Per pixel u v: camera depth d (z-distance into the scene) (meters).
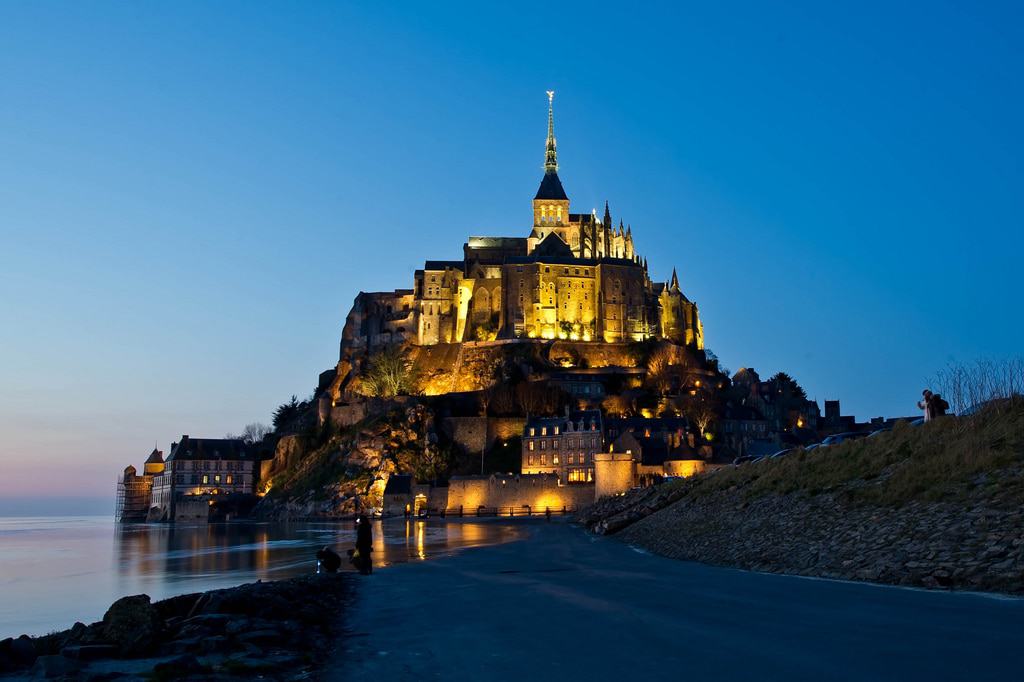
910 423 55.84
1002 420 45.38
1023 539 28.53
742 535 47.81
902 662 16.58
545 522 131.88
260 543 112.94
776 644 19.17
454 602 30.92
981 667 15.83
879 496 41.78
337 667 19.36
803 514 45.41
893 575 30.64
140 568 80.94
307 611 27.66
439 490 180.25
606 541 71.50
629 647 19.88
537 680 17.05
